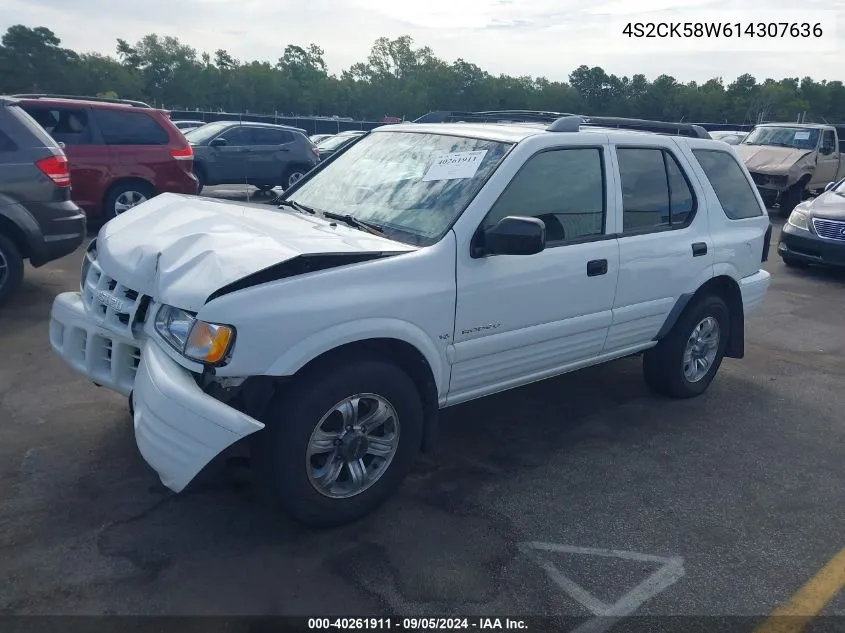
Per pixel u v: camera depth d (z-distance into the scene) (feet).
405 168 13.52
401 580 9.82
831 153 55.01
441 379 11.73
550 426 15.14
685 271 15.52
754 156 53.52
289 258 9.92
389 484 11.22
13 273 20.59
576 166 13.55
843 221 30.89
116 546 10.16
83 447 12.80
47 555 9.87
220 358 9.40
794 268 34.09
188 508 11.19
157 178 34.17
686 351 16.57
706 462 13.84
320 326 9.89
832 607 9.74
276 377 10.04
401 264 10.84
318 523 10.64
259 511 11.25
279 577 9.73
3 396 14.74
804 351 21.48
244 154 49.16
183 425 9.23
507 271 12.12
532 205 12.69
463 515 11.51
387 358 11.00
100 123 32.81
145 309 10.68
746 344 21.97
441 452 13.67
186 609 9.04
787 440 15.06
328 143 64.39
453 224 11.61
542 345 13.17
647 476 13.15
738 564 10.60
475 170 12.46
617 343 14.83
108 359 11.50
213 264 9.98
